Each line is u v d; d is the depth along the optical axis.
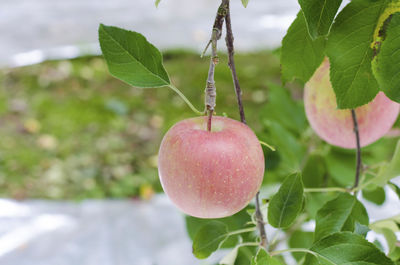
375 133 0.80
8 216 2.53
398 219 0.77
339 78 0.65
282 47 0.72
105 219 2.52
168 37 4.73
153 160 3.07
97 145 3.25
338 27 0.64
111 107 3.61
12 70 4.21
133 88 3.97
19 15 5.29
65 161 3.07
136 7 5.54
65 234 2.38
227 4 0.63
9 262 2.15
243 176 0.65
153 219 2.51
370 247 0.66
